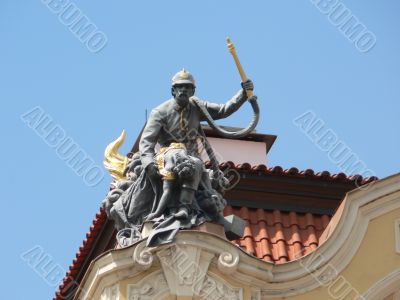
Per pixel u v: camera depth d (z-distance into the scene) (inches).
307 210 1187.3
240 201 1180.5
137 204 1032.2
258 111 1041.5
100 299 1008.9
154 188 1025.5
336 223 1040.8
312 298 1023.6
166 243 999.0
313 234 1162.0
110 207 1048.8
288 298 1019.3
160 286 999.0
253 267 1010.7
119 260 999.6
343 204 1043.9
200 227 1013.8
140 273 1001.5
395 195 1053.8
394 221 1055.0
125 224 1035.3
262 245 1143.0
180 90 1040.8
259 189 1185.4
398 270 1041.5
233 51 1039.0
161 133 1045.2
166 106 1048.2
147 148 1034.1
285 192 1187.9
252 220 1168.2
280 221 1170.0
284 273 1020.5
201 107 1047.6
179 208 1018.1
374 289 1033.5
